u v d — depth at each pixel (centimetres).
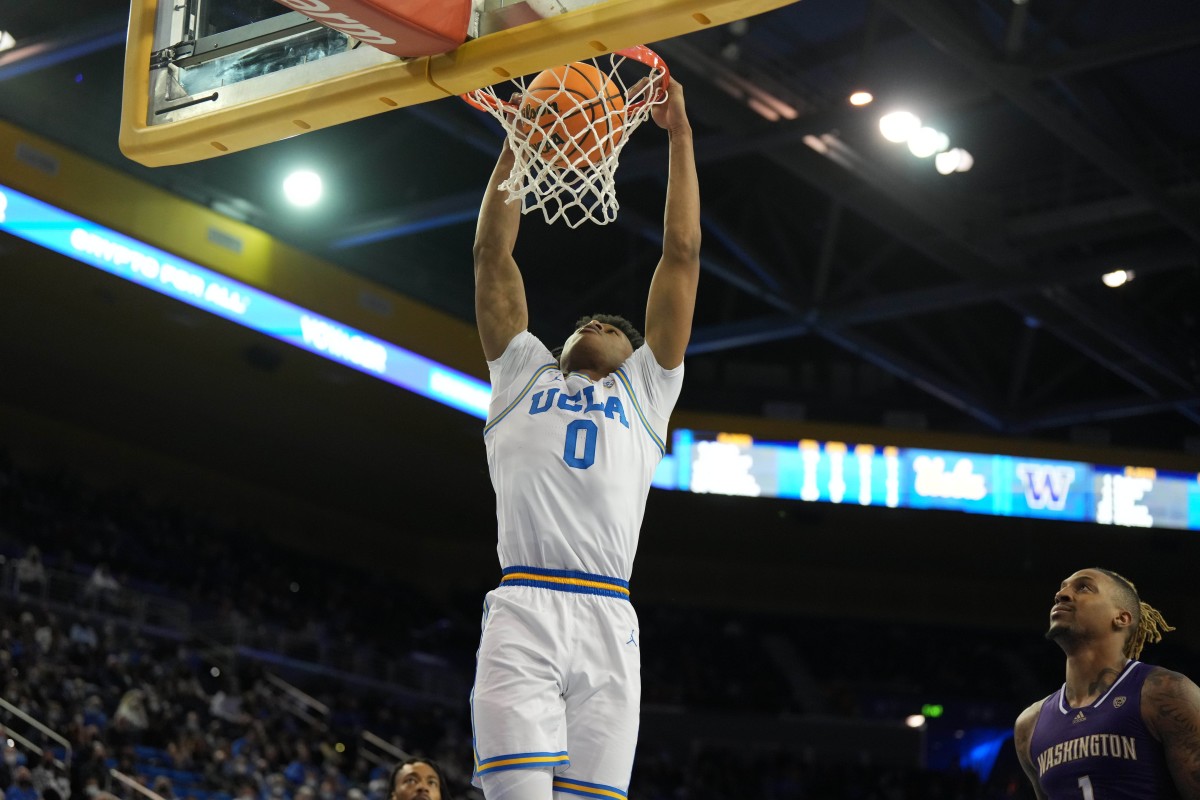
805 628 3188
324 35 470
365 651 2552
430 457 2762
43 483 2441
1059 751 405
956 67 1894
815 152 2061
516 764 341
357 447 2727
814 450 2725
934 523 2934
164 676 1936
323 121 469
